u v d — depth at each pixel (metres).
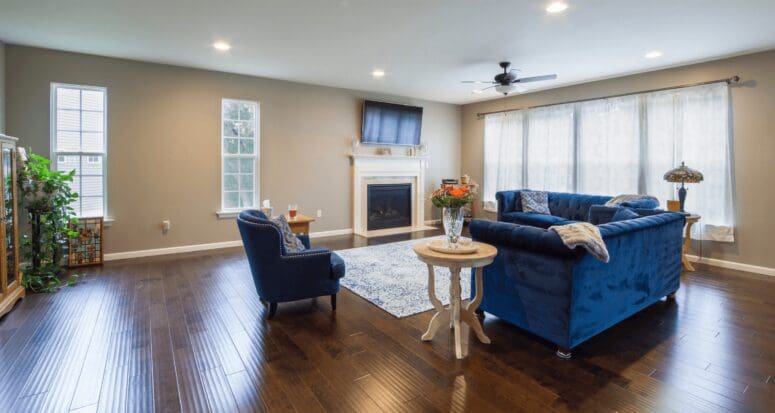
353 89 6.74
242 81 5.67
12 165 3.39
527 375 2.29
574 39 4.10
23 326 2.90
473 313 2.71
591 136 6.00
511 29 3.81
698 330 2.93
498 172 7.36
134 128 4.96
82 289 3.77
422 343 2.69
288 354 2.52
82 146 4.71
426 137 7.80
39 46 4.37
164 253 5.23
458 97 7.47
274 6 3.29
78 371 2.29
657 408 1.98
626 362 2.45
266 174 5.96
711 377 2.28
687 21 3.60
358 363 2.41
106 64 4.75
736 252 4.71
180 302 3.44
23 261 4.20
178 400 2.02
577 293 2.44
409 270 4.49
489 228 2.88
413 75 5.69
